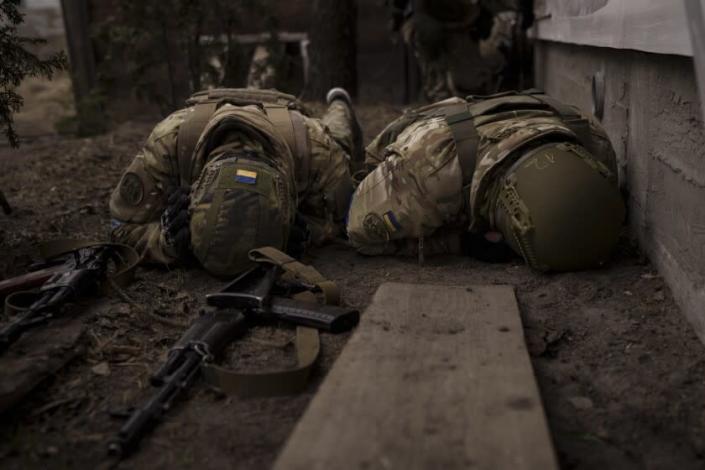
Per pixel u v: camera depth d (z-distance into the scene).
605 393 2.59
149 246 3.73
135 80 8.73
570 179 3.42
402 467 1.96
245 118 3.74
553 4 6.53
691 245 3.03
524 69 8.64
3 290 3.26
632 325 3.08
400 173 3.76
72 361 2.86
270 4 8.98
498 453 2.01
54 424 2.46
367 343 2.74
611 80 4.55
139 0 8.31
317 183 4.14
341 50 9.61
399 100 11.17
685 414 2.45
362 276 3.73
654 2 3.23
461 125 3.75
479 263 3.87
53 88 11.98
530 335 3.00
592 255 3.50
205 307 3.35
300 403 2.54
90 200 5.45
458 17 8.51
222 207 3.41
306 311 3.04
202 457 2.25
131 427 2.27
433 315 3.02
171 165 3.81
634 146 4.01
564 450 2.26
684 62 3.09
